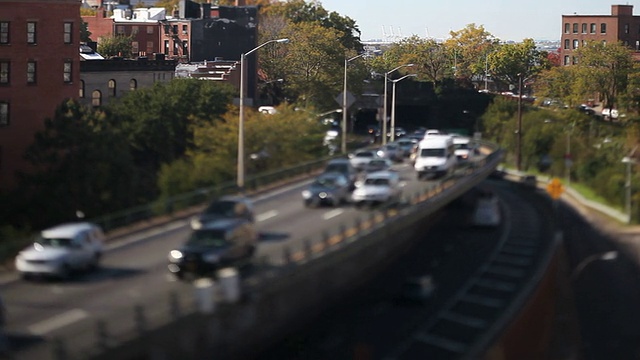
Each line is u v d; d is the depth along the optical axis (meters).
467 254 73.31
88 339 30.42
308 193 58.59
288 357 44.59
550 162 113.94
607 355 62.50
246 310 37.91
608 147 107.81
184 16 162.75
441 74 199.88
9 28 86.31
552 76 170.00
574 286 71.94
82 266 39.00
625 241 77.19
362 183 59.59
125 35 169.62
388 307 58.47
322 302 49.09
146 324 30.91
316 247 45.09
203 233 39.12
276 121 82.38
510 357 55.88
